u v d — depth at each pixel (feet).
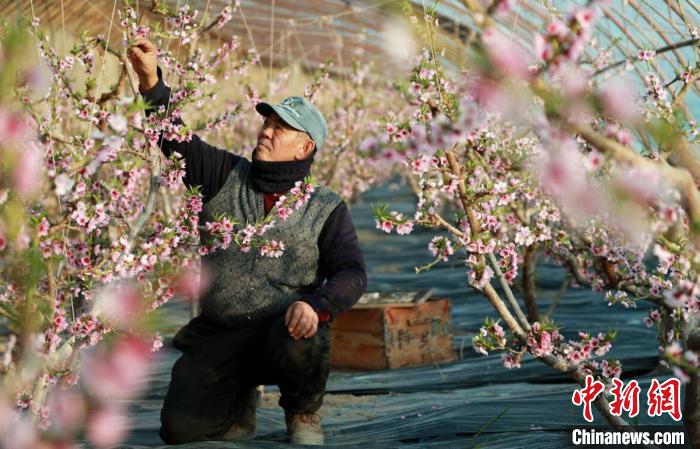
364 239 35.09
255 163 11.21
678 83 11.69
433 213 8.47
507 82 4.90
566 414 12.03
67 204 8.25
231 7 12.89
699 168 6.03
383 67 32.99
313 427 11.16
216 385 11.19
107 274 8.85
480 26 5.07
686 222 8.84
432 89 8.09
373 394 15.16
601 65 11.89
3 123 4.99
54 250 8.14
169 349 18.17
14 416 7.75
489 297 8.59
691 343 8.89
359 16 28.99
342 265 11.11
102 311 8.71
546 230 9.48
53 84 9.97
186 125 10.03
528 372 15.48
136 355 4.15
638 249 12.19
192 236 9.91
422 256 30.73
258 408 13.97
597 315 20.63
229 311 11.22
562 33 5.33
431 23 7.80
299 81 34.96
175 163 9.65
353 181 27.07
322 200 11.32
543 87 4.82
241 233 10.41
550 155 5.07
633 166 5.50
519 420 12.00
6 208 5.57
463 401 13.71
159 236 9.51
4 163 5.23
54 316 8.38
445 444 11.30
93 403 4.62
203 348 11.30
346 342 17.11
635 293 13.12
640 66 14.75
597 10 5.37
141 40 10.48
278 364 10.73
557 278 24.84
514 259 8.82
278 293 11.18
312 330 10.48
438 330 17.11
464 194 8.43
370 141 6.63
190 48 13.09
